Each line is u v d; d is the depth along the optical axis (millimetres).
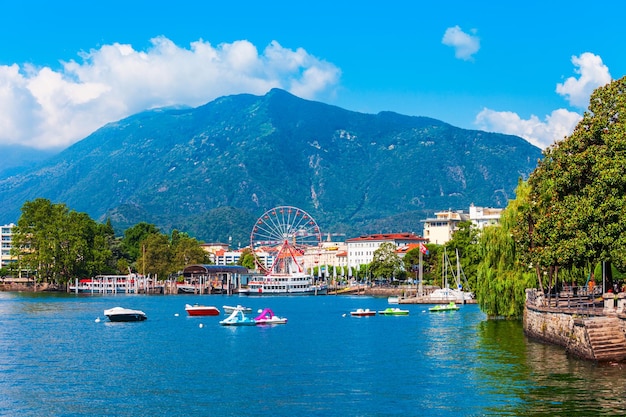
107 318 167125
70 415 59062
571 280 111375
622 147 79625
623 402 56719
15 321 158500
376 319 164500
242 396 65562
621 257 77500
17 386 71562
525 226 100312
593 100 88562
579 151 88125
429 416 56125
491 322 132000
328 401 62625
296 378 74750
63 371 81250
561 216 85250
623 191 79875
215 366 84500
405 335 119125
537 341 94562
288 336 122375
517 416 54375
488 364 78000
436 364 81250
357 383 70812
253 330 136625
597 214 79875
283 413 58656
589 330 71938
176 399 64625
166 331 134375
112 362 88688
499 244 120688
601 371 68562
